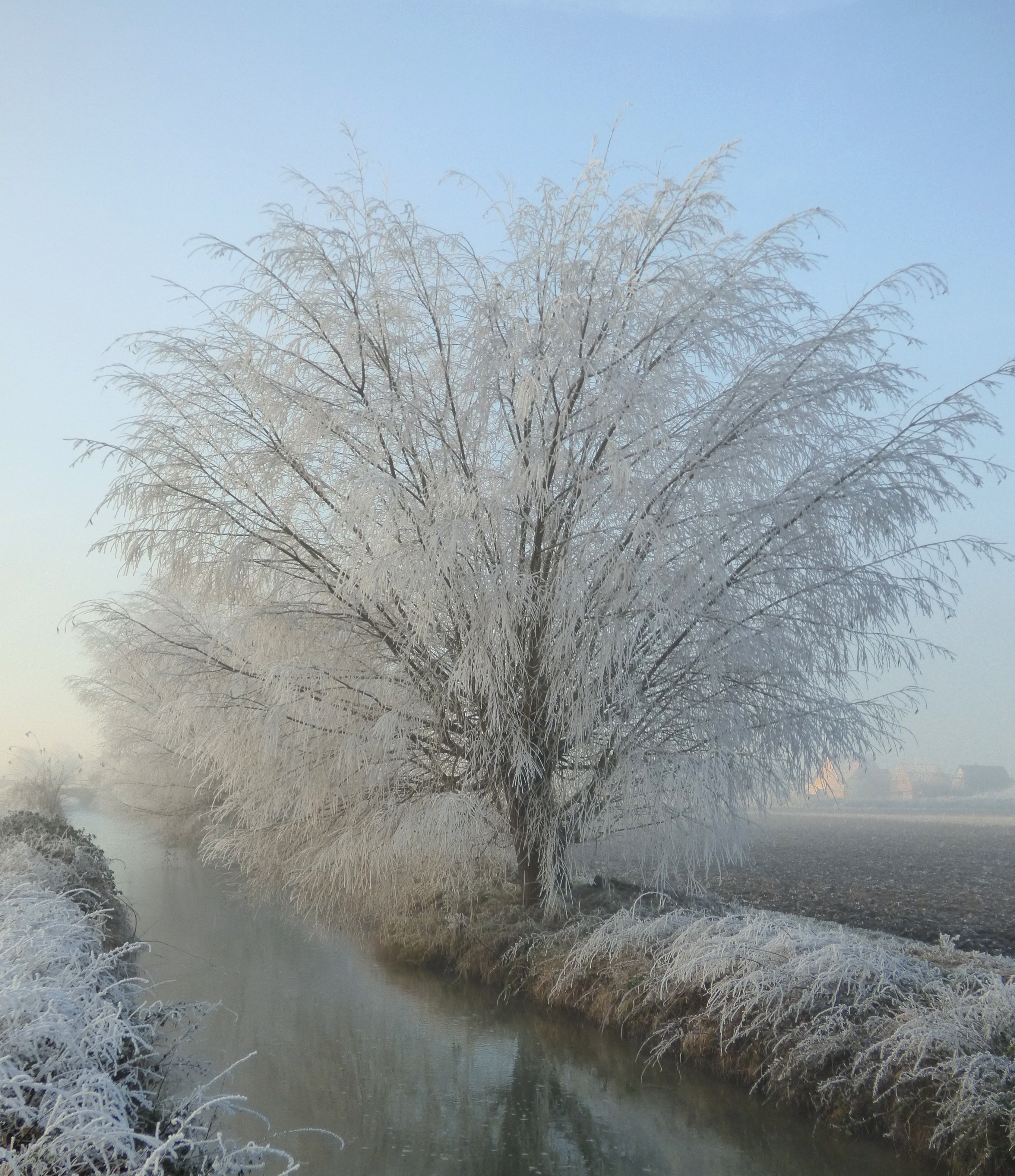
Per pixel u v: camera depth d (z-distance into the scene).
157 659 10.17
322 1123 6.04
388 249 9.75
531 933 9.61
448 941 10.41
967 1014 5.64
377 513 8.88
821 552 9.06
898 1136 5.35
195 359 9.78
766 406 9.21
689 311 9.34
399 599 9.09
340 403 9.78
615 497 8.64
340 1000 9.03
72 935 5.89
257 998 9.09
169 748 12.56
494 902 10.72
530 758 9.04
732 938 7.41
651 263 9.63
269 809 10.44
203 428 9.86
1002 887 13.36
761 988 6.67
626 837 9.65
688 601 8.79
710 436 9.20
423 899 11.47
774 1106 6.10
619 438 9.24
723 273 9.46
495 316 9.13
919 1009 5.84
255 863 11.25
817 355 9.41
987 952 8.74
